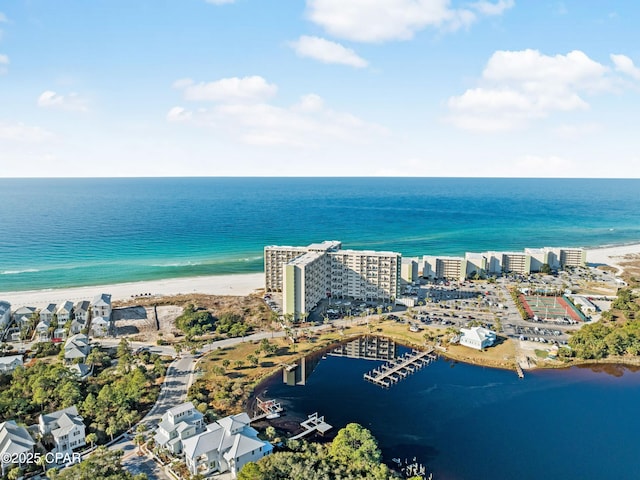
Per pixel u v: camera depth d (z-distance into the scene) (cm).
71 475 8975
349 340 18500
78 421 11044
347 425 11175
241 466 10031
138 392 12825
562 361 16100
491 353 16800
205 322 19750
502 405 13262
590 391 14088
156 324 19825
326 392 14138
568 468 10381
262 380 14838
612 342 16450
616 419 12481
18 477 9531
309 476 9281
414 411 12962
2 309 19462
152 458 10494
